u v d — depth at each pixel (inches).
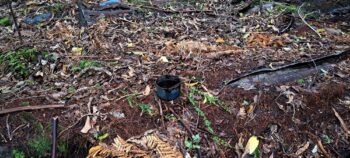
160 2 99.8
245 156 47.5
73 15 88.0
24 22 83.4
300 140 50.1
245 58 65.8
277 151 48.7
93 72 61.0
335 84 57.6
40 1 94.6
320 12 93.8
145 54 67.8
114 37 75.0
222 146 48.2
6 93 56.0
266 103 53.6
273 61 64.5
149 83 57.6
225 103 53.5
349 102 55.2
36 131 49.2
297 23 86.4
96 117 50.8
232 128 50.3
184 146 47.5
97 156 44.4
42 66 63.9
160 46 71.8
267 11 93.8
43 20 84.4
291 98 54.1
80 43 72.8
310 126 51.6
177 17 88.7
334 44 72.8
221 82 58.1
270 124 51.1
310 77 59.5
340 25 86.2
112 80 58.6
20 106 52.5
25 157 48.0
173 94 52.0
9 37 75.6
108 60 65.4
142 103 53.0
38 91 56.5
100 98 54.2
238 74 60.3
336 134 51.3
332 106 54.2
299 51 69.2
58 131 48.9
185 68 62.5
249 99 54.2
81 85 58.0
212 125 50.4
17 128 49.5
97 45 71.4
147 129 49.6
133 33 78.2
